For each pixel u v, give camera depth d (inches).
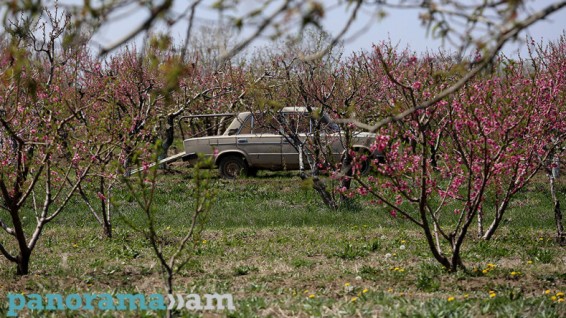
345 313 304.2
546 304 314.5
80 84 722.2
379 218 692.1
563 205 783.7
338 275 412.8
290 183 922.7
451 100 415.2
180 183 938.1
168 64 140.9
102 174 489.7
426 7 151.2
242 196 858.8
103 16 132.9
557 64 569.9
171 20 135.9
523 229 615.5
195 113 1118.4
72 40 142.0
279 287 383.6
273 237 583.5
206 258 488.7
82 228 665.6
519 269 417.7
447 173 493.7
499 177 515.5
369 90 753.0
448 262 408.2
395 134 403.5
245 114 932.6
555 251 506.3
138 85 725.3
